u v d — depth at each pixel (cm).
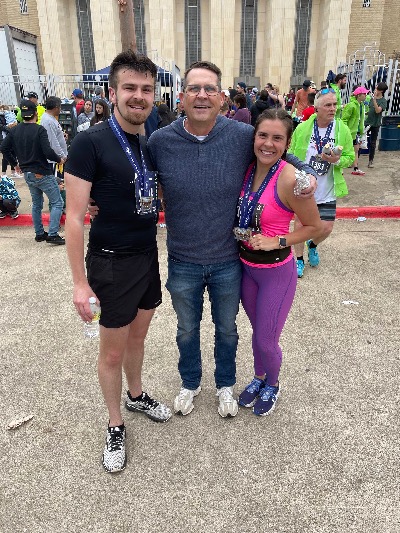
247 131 217
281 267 231
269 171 216
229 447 242
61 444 246
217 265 232
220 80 203
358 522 197
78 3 3161
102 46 3050
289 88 3219
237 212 228
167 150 211
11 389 292
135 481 221
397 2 3097
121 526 197
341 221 652
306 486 216
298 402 277
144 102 186
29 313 395
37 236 583
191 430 255
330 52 3033
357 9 3038
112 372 224
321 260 507
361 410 268
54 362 322
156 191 210
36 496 213
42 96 1664
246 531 194
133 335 238
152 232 217
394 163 1039
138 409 266
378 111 942
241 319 382
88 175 188
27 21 3166
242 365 317
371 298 413
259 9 3161
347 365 313
